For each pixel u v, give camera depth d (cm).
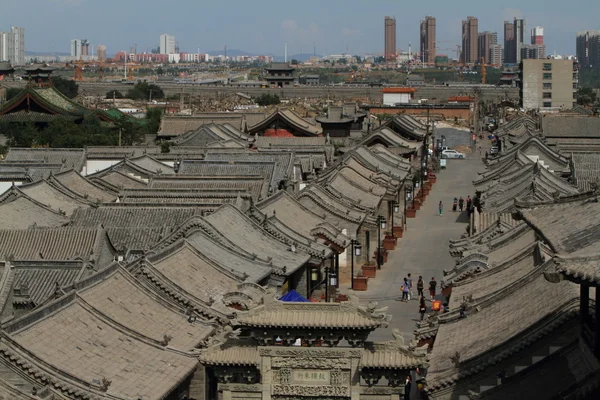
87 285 5409
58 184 10319
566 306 4469
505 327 4841
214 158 13150
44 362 4553
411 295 8575
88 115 19912
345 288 8912
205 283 6341
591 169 12188
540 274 5328
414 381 5919
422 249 10912
